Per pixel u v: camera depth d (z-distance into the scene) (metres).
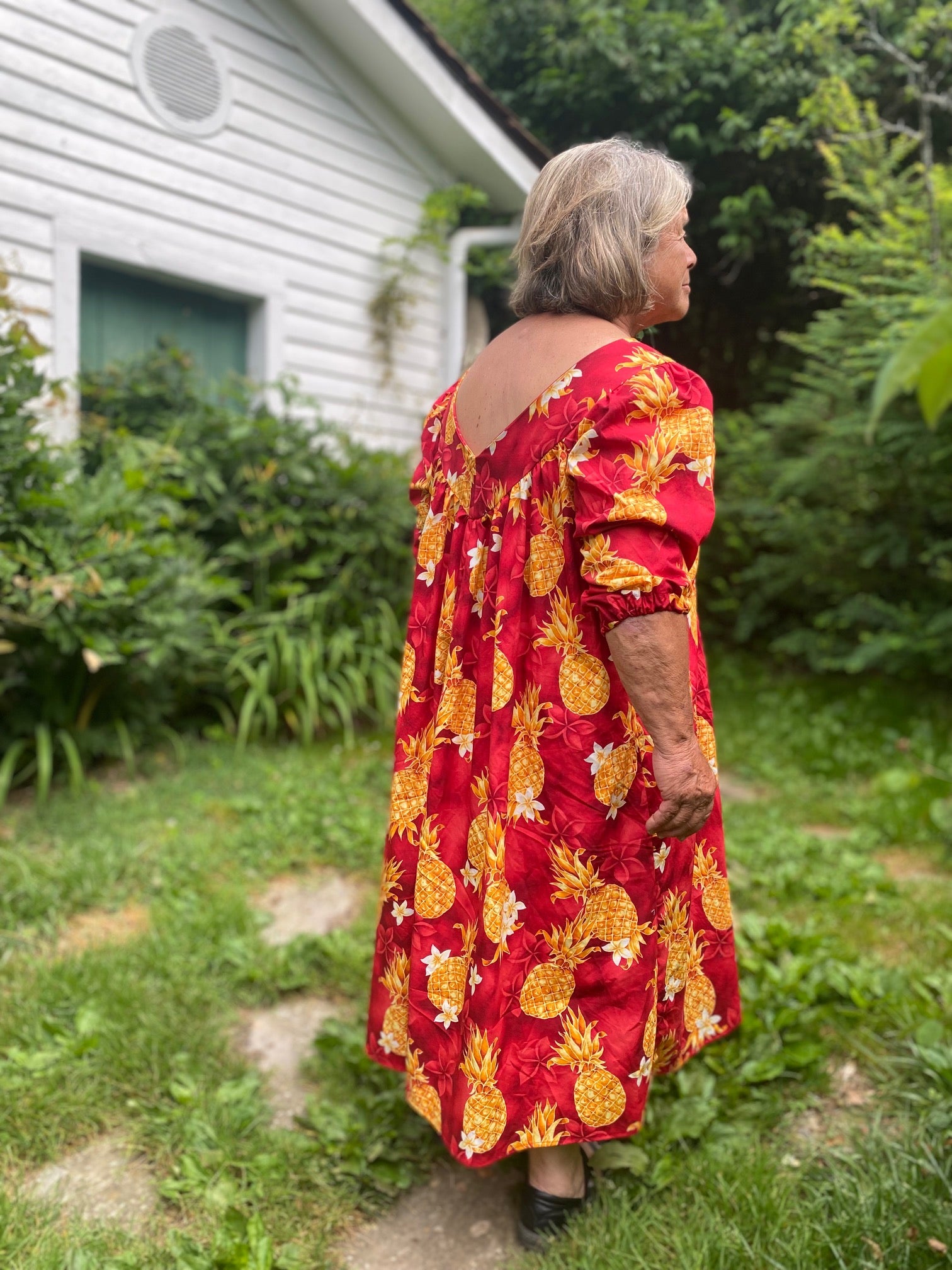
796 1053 1.94
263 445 4.74
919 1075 1.92
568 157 1.46
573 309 1.45
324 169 5.56
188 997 2.19
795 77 6.43
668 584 1.25
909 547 5.39
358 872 3.07
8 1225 1.49
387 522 5.01
